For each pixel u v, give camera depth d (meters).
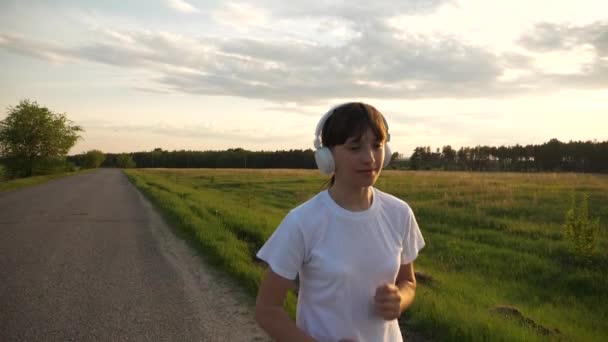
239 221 10.59
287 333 1.32
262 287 1.39
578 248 8.02
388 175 40.72
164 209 15.20
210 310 5.11
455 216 13.79
